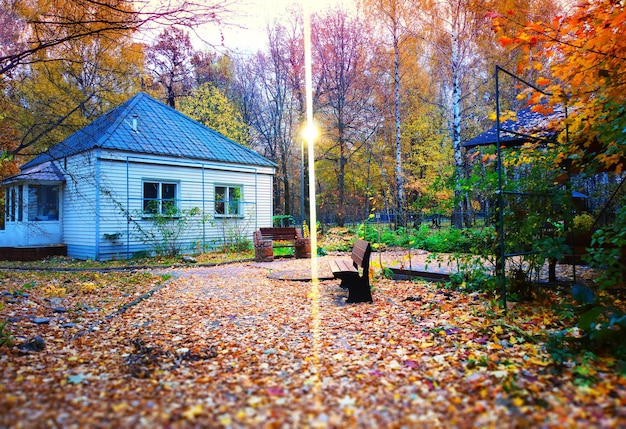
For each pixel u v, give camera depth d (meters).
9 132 9.97
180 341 3.93
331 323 4.57
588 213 7.51
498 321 4.05
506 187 4.87
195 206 14.54
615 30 3.72
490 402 2.32
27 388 2.58
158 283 7.66
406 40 19.02
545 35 4.15
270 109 30.34
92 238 12.48
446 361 3.15
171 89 25.53
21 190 14.41
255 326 4.52
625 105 3.83
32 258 12.97
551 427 1.97
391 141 25.62
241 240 15.48
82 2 4.52
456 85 14.96
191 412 2.21
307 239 12.84
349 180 29.70
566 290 5.28
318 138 25.73
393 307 5.21
